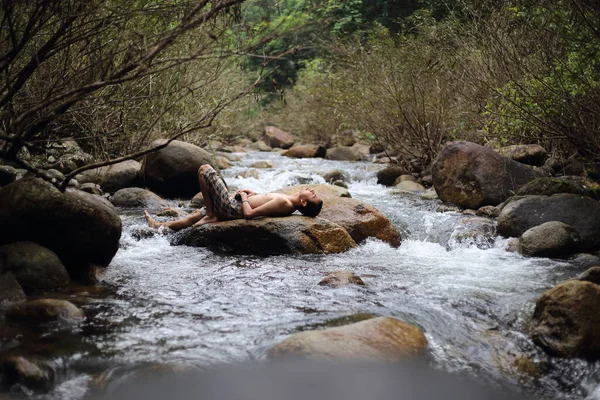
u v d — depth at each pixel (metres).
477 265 6.14
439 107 11.07
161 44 4.21
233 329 4.26
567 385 3.87
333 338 3.81
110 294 4.95
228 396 3.40
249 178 10.96
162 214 7.91
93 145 9.19
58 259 5.07
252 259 6.27
